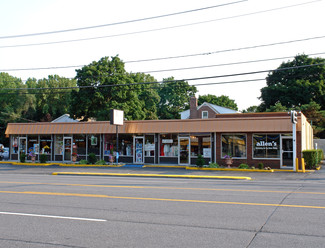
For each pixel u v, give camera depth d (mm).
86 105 42312
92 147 31656
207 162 27766
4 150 37625
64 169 26578
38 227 7695
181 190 13820
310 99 52250
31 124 33125
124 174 22391
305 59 56312
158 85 70625
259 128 25500
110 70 43750
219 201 10922
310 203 10516
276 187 14961
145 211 9367
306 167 25312
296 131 25281
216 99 72000
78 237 6871
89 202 10852
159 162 29453
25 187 14922
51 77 74875
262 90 58125
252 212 9148
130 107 44344
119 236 6914
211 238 6699
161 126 28609
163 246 6215
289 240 6531
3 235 7078
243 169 24406
